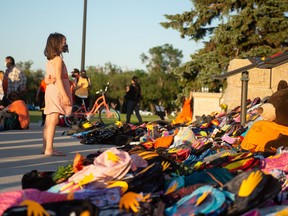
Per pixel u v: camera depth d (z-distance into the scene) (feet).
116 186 13.07
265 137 22.80
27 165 23.89
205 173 14.21
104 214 11.80
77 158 14.79
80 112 56.75
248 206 11.73
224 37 104.83
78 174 13.79
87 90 57.62
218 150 22.84
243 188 11.98
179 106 117.60
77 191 12.69
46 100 27.27
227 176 13.98
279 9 103.40
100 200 12.32
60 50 26.43
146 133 36.04
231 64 52.21
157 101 366.43
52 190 13.48
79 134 40.81
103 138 35.17
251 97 50.75
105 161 13.65
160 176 13.73
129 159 13.78
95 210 10.50
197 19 114.01
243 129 29.94
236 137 26.61
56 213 10.40
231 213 11.69
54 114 27.14
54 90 26.86
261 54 101.60
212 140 26.73
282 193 13.66
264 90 50.75
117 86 357.41
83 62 71.92
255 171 12.45
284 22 102.42
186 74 115.03
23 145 33.37
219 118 39.40
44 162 24.95
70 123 55.88
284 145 22.43
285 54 35.27
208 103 61.00
